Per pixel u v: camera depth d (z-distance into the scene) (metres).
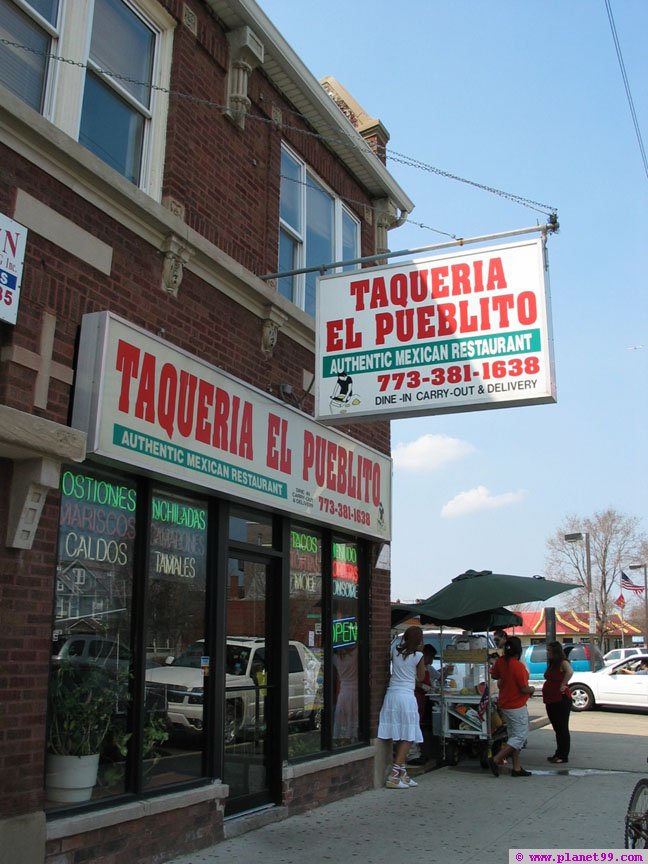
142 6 7.45
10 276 5.44
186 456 6.81
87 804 5.71
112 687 6.13
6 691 5.12
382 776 9.97
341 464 9.66
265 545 8.40
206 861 6.32
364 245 11.45
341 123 10.33
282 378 8.75
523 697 10.82
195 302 7.44
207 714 7.18
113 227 6.53
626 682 21.81
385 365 7.53
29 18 6.27
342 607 9.88
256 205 8.77
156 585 6.76
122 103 7.20
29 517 5.26
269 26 8.73
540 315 7.06
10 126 5.57
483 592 11.82
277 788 8.03
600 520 57.53
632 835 6.01
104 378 5.95
